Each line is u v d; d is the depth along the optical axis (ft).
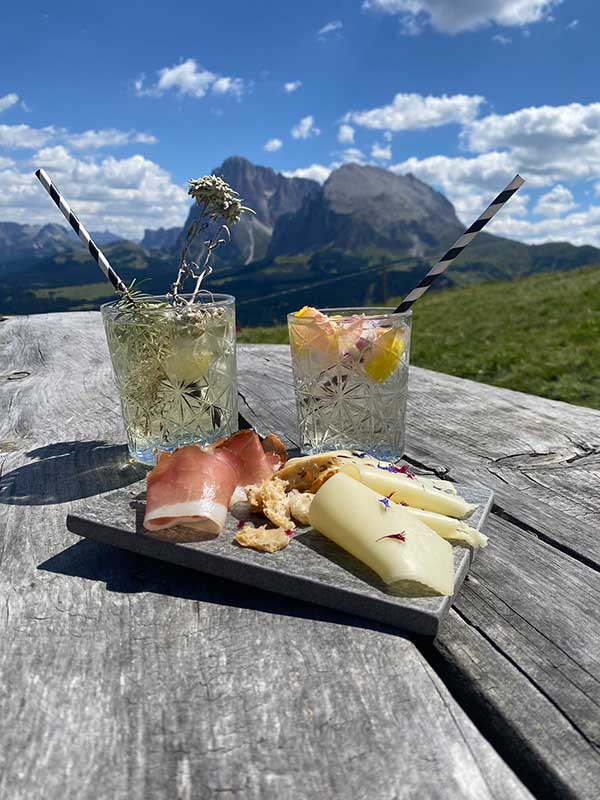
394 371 1.31
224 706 0.64
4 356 2.78
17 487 1.30
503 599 0.86
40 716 0.64
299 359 1.32
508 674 0.71
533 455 1.42
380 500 0.91
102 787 0.56
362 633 0.75
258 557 0.87
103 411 1.87
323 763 0.57
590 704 0.66
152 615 0.81
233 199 1.29
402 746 0.59
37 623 0.80
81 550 1.00
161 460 0.99
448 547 0.88
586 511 1.14
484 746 0.58
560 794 0.58
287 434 1.59
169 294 1.38
